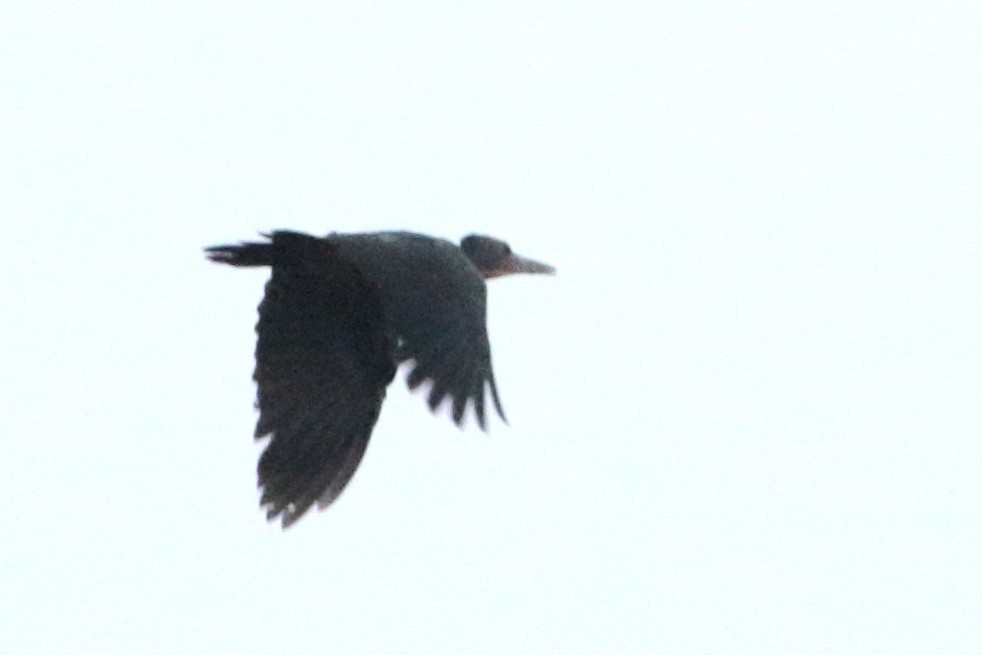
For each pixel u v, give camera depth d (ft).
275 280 50.19
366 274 49.49
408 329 49.16
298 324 50.24
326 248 49.24
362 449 49.65
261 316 50.34
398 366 49.16
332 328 50.08
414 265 49.85
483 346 49.44
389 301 49.39
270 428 49.83
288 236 48.98
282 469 49.49
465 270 50.37
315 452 49.62
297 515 49.32
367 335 49.83
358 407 49.75
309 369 50.03
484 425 48.57
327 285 49.96
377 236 50.47
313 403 49.90
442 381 48.75
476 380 49.01
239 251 49.75
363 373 49.83
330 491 49.49
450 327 49.32
